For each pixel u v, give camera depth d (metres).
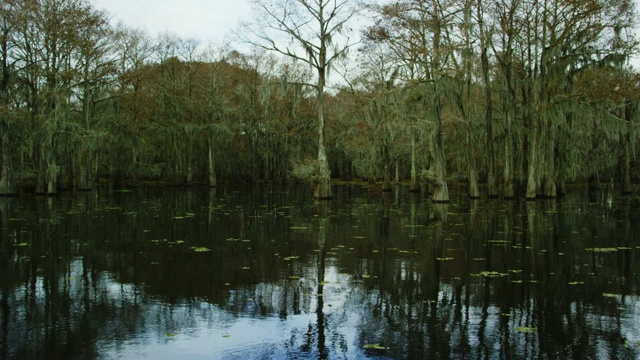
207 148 44.03
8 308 7.57
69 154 30.89
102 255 11.42
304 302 7.98
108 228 15.60
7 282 9.01
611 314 7.32
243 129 47.34
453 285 8.97
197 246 12.66
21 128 29.75
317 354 5.91
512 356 5.84
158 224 16.66
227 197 30.50
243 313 7.42
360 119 36.44
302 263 10.77
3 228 15.36
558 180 32.03
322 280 9.34
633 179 52.19
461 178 36.69
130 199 27.59
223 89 43.94
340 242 13.40
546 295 8.32
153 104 39.50
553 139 29.03
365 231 15.40
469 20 25.72
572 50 28.00
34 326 6.80
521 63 31.81
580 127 33.88
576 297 8.20
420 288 8.78
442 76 25.58
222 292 8.51
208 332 6.63
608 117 25.67
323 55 28.53
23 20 28.05
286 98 46.56
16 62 29.55
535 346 6.13
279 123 46.94
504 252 11.97
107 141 33.88
